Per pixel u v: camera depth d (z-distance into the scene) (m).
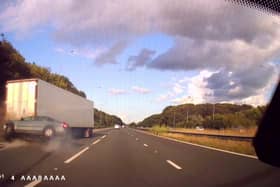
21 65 46.06
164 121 132.38
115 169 12.05
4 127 23.52
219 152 19.53
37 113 23.22
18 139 24.50
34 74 52.31
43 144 23.00
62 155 16.39
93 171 11.48
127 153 18.41
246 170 11.88
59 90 27.30
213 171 11.70
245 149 20.14
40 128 23.20
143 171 11.64
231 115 74.00
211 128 75.12
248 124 64.00
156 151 20.00
